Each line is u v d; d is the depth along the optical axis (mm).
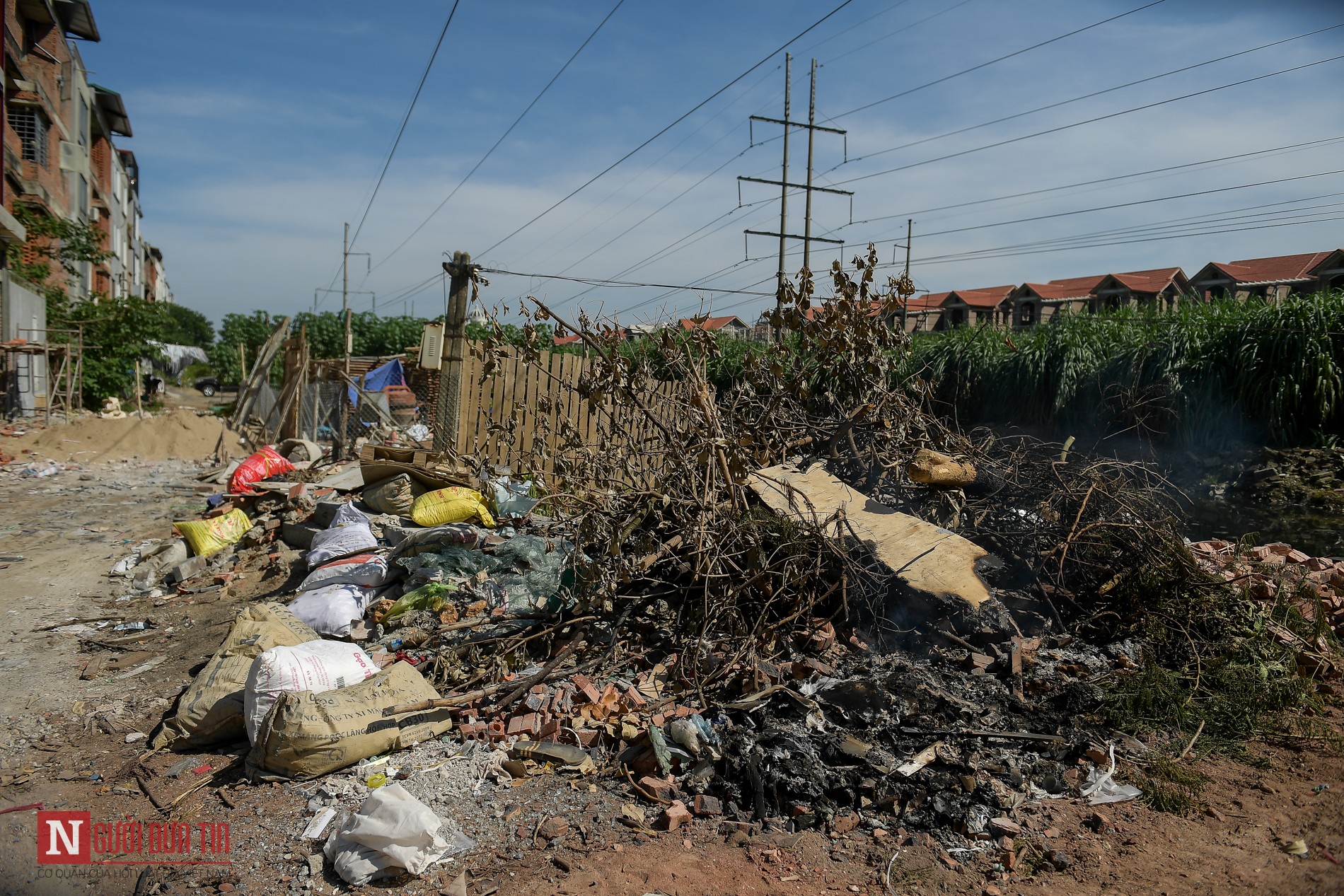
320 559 6730
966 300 39625
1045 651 5160
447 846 3559
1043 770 4059
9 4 24828
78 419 21000
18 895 3367
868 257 6488
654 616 5457
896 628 5219
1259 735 4449
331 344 38438
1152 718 4512
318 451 11945
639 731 4297
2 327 20312
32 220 25828
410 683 4547
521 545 6445
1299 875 3234
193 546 8047
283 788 4062
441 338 9148
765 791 3857
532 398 9445
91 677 5645
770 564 5309
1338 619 5758
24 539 9414
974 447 6906
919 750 4145
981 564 5605
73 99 32656
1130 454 12203
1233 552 7184
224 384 45906
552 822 3705
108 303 26703
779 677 4777
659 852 3518
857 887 3307
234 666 4848
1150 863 3393
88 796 4152
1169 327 13117
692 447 5973
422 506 7438
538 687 4816
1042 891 3250
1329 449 10969
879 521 5855
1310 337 11391
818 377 7414
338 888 3369
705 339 6230
